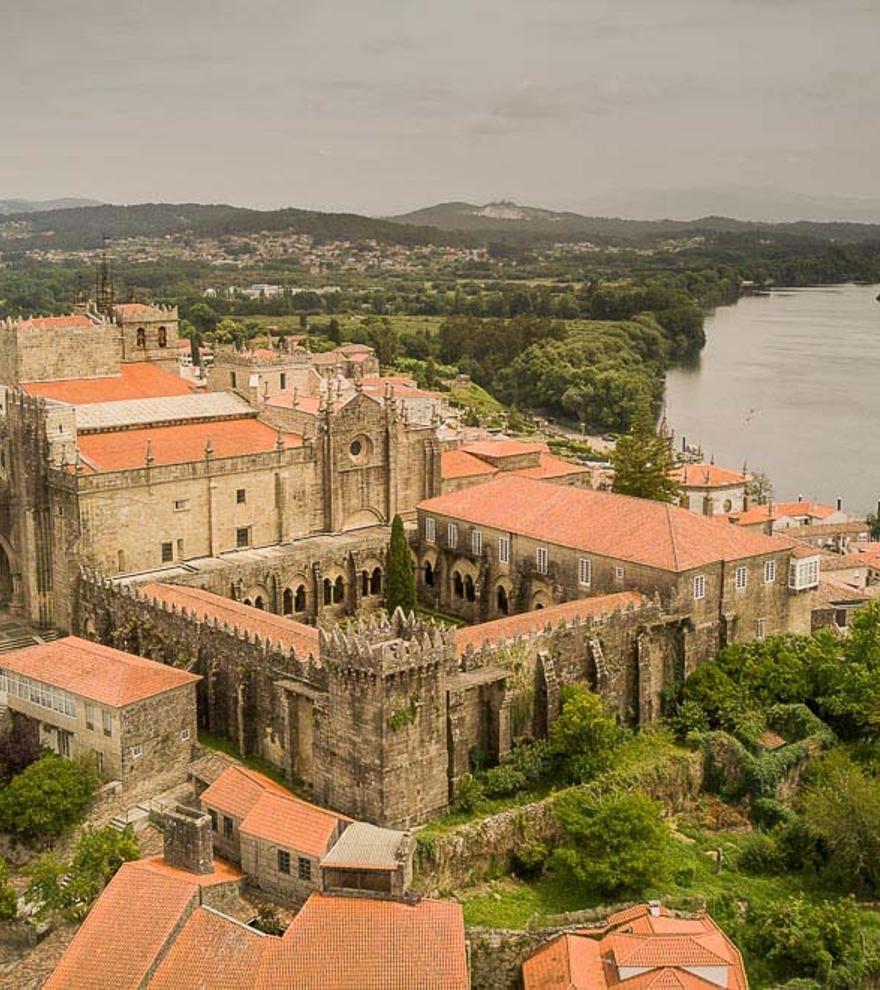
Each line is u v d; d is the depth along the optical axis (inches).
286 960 2933.1
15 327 5930.1
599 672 4160.9
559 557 4879.4
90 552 4889.3
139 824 3752.5
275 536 5516.7
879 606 4849.9
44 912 3390.7
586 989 3014.3
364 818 3540.8
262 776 3764.8
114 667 3976.4
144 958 2950.3
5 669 4178.2
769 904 3602.4
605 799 3703.3
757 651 4576.8
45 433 4926.2
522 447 6663.4
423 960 2928.2
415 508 5989.2
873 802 3853.3
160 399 5698.8
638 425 6845.5
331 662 3560.5
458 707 3681.1
